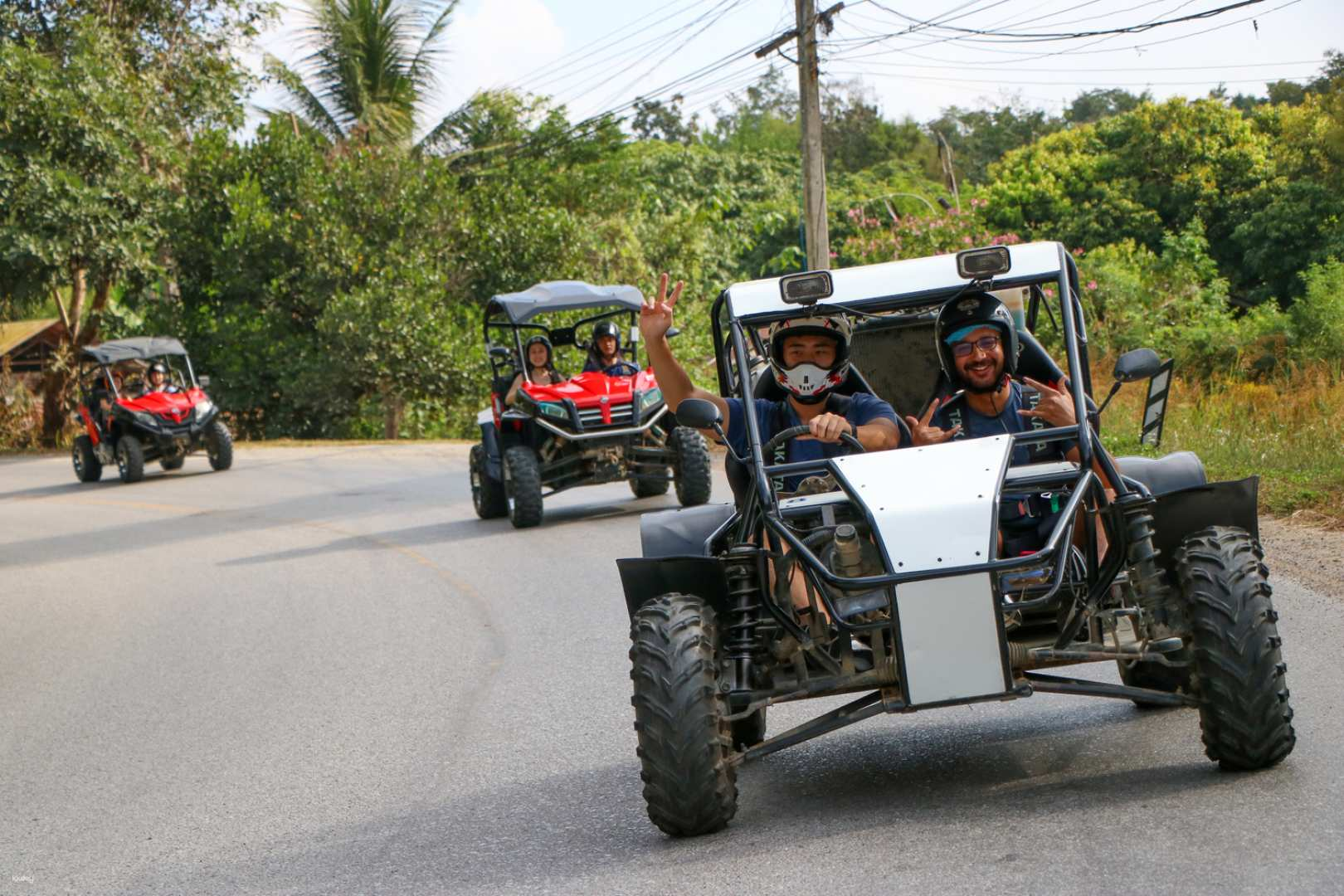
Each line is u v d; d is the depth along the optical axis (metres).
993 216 38.06
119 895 5.18
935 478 5.04
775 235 50.78
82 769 7.27
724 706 4.92
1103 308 24.42
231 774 6.83
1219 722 4.72
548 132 38.31
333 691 8.48
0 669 10.37
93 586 14.12
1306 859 3.91
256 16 38.03
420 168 35.22
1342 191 31.89
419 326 31.92
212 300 35.66
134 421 25.31
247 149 34.62
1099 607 5.32
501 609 10.55
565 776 6.12
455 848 5.25
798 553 4.90
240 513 19.41
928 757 5.74
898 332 6.58
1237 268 35.12
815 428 5.53
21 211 33.06
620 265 37.31
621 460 14.77
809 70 21.73
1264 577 4.80
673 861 4.68
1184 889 3.79
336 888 4.94
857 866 4.33
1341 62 32.59
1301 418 13.63
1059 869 4.06
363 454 27.64
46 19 36.84
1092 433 5.26
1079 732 5.84
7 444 38.59
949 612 4.57
